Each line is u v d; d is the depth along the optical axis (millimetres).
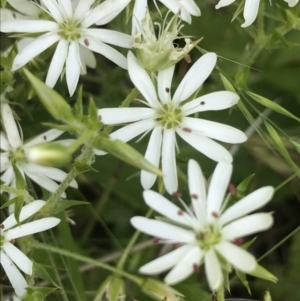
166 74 109
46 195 118
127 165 129
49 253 118
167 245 125
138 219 101
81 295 115
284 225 136
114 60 111
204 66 110
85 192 135
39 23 111
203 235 101
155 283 107
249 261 99
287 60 135
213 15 134
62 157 97
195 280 126
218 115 132
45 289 108
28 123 128
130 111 109
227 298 128
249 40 134
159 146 109
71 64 111
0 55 109
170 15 128
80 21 111
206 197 104
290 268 131
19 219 109
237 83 120
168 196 127
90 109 101
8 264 110
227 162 104
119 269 109
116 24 128
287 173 129
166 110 109
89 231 131
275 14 132
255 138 128
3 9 114
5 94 114
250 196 102
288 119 134
